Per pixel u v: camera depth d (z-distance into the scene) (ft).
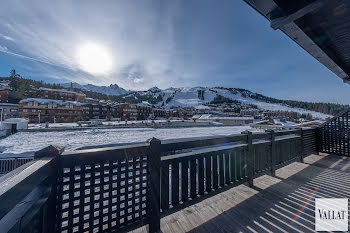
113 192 4.00
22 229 2.15
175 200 4.91
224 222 4.83
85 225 3.82
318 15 4.37
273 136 8.76
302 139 11.71
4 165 20.01
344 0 3.81
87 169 3.60
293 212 5.34
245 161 7.20
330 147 13.74
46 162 2.85
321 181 7.91
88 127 79.30
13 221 1.98
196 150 5.65
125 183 4.11
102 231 3.76
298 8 3.81
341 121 13.12
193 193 5.35
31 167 2.56
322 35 5.22
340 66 7.38
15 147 37.78
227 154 6.55
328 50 6.18
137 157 4.31
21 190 2.09
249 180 7.23
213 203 5.92
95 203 3.75
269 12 4.16
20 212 2.16
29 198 2.39
